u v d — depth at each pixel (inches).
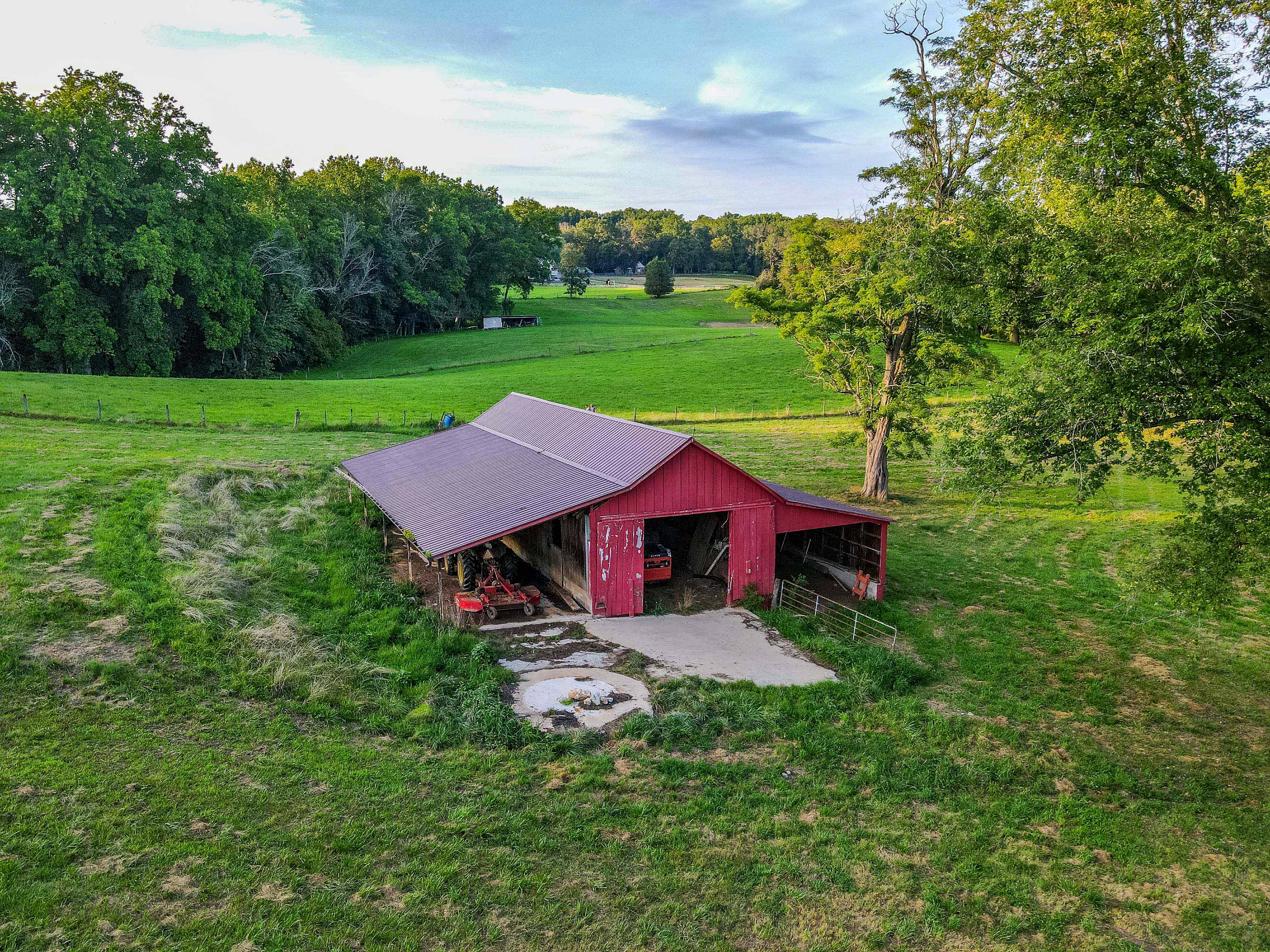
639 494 837.2
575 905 402.3
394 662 680.4
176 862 404.8
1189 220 544.1
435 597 869.8
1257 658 780.6
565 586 920.3
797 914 408.8
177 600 717.9
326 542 1023.6
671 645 768.9
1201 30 555.2
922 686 713.0
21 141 2234.3
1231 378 505.7
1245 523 565.6
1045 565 1072.8
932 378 1347.2
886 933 398.9
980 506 1371.8
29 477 1079.6
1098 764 582.9
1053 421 572.7
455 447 1208.2
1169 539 1152.8
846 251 1296.8
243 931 363.3
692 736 583.8
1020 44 615.2
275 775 491.2
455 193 4591.5
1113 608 910.4
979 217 650.8
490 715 585.0
